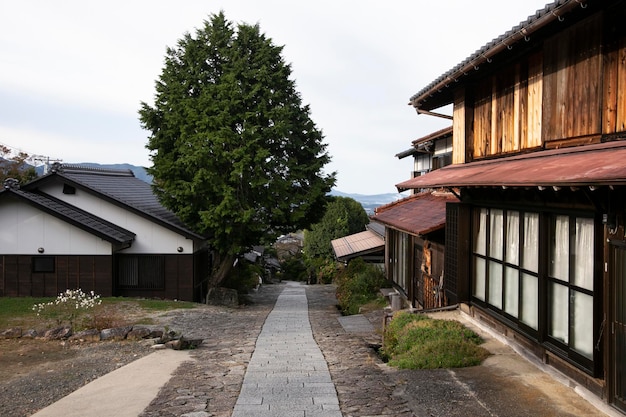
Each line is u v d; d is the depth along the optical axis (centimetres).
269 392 679
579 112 686
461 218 998
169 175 1900
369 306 1780
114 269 1912
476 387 633
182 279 1980
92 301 1370
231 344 1105
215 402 636
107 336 1086
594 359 544
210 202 1894
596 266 539
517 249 776
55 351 983
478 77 1032
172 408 612
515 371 692
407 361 774
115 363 885
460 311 1092
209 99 1870
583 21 674
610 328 519
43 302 1650
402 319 1025
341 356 955
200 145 1803
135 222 1978
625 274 493
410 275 1555
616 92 618
